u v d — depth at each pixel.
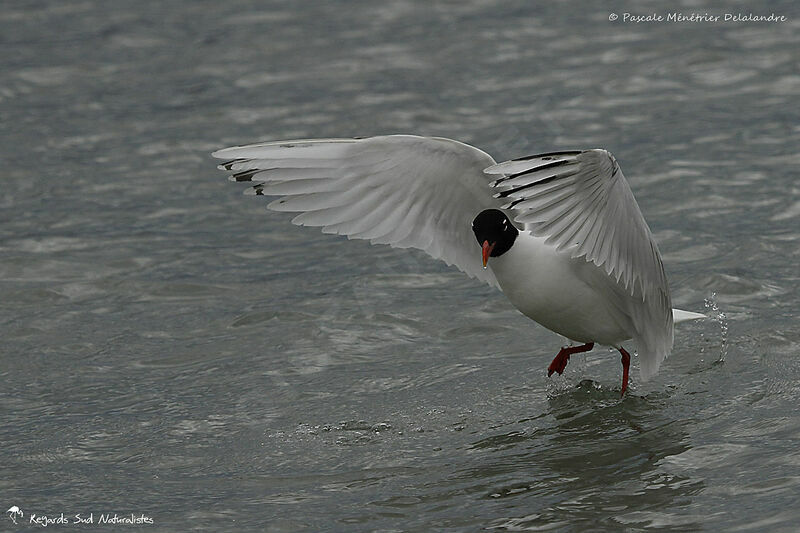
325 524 8.55
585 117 20.56
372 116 21.19
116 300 14.03
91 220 16.92
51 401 11.26
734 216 15.61
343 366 11.88
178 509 8.93
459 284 14.18
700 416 10.18
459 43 25.92
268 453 9.95
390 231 10.56
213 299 14.05
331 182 10.22
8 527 8.73
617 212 9.36
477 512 8.61
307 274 14.82
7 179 18.70
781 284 13.22
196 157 19.70
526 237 10.47
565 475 9.18
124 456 10.02
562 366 11.21
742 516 8.19
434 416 10.59
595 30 26.23
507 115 20.89
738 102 20.73
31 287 14.35
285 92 23.02
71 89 23.77
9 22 28.86
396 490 9.09
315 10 29.44
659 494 8.70
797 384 10.63
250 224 16.84
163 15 29.33
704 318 11.67
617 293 10.41
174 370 11.97
